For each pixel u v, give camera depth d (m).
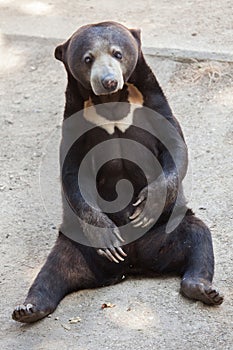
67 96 11.45
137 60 11.22
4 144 15.53
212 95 16.11
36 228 13.02
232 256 11.72
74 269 11.19
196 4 19.56
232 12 18.95
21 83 17.45
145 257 11.40
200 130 15.10
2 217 13.35
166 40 17.81
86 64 10.90
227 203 13.02
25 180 14.39
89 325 10.48
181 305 10.68
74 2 20.48
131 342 10.05
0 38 18.81
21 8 20.34
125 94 11.32
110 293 11.14
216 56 16.91
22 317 10.51
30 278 11.71
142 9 19.66
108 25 11.12
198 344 9.93
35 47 18.44
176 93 16.23
